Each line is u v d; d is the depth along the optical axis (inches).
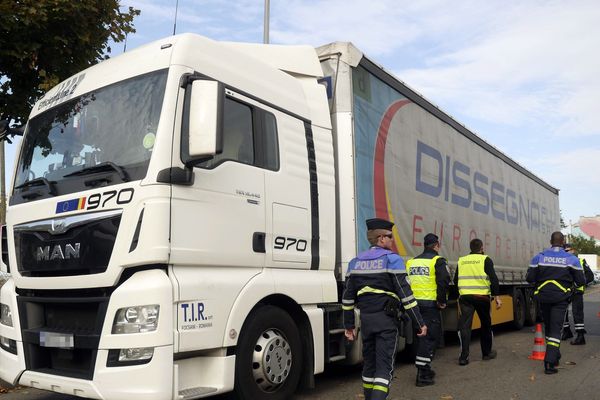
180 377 176.6
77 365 183.0
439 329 284.7
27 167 218.2
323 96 261.6
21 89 311.4
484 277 330.6
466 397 247.9
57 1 278.2
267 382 205.3
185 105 187.5
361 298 199.9
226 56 211.3
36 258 193.9
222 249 191.6
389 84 310.3
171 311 169.8
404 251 305.0
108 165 183.6
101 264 174.9
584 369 311.7
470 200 422.6
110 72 208.4
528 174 617.9
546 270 305.3
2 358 204.7
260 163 214.5
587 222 3061.0
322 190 245.9
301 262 227.6
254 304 199.6
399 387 269.1
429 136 355.3
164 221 172.9
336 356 244.8
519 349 396.2
